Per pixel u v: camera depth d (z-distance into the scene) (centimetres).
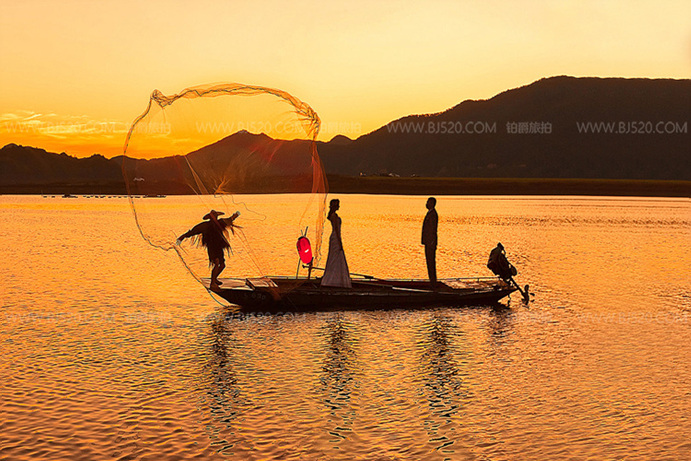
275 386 750
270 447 583
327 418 653
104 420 642
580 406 693
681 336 999
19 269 1655
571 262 1900
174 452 570
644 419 659
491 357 876
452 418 657
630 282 1537
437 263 1838
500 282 1301
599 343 956
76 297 1284
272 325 1057
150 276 1562
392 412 672
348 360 857
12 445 581
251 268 1633
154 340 955
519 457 569
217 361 848
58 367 816
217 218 1170
